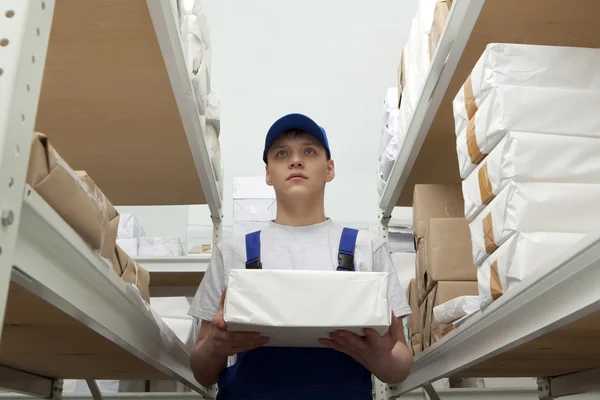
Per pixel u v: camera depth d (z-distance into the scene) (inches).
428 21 62.6
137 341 45.3
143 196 77.4
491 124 40.3
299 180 52.1
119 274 42.1
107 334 38.2
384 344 42.3
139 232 103.9
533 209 37.3
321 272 38.6
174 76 49.5
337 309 37.9
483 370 62.9
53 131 59.0
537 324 35.1
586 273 29.3
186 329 76.9
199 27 60.6
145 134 60.2
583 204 37.6
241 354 47.8
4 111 22.4
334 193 133.1
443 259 63.0
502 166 39.0
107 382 96.8
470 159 44.6
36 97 24.9
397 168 73.6
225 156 136.1
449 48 50.3
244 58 143.9
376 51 144.1
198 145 62.1
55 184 27.2
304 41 145.4
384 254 51.7
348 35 145.6
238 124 138.9
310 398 45.1
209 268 52.2
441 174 75.9
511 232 37.9
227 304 37.9
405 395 86.4
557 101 39.4
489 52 40.9
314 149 53.5
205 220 131.7
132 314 42.9
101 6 41.6
